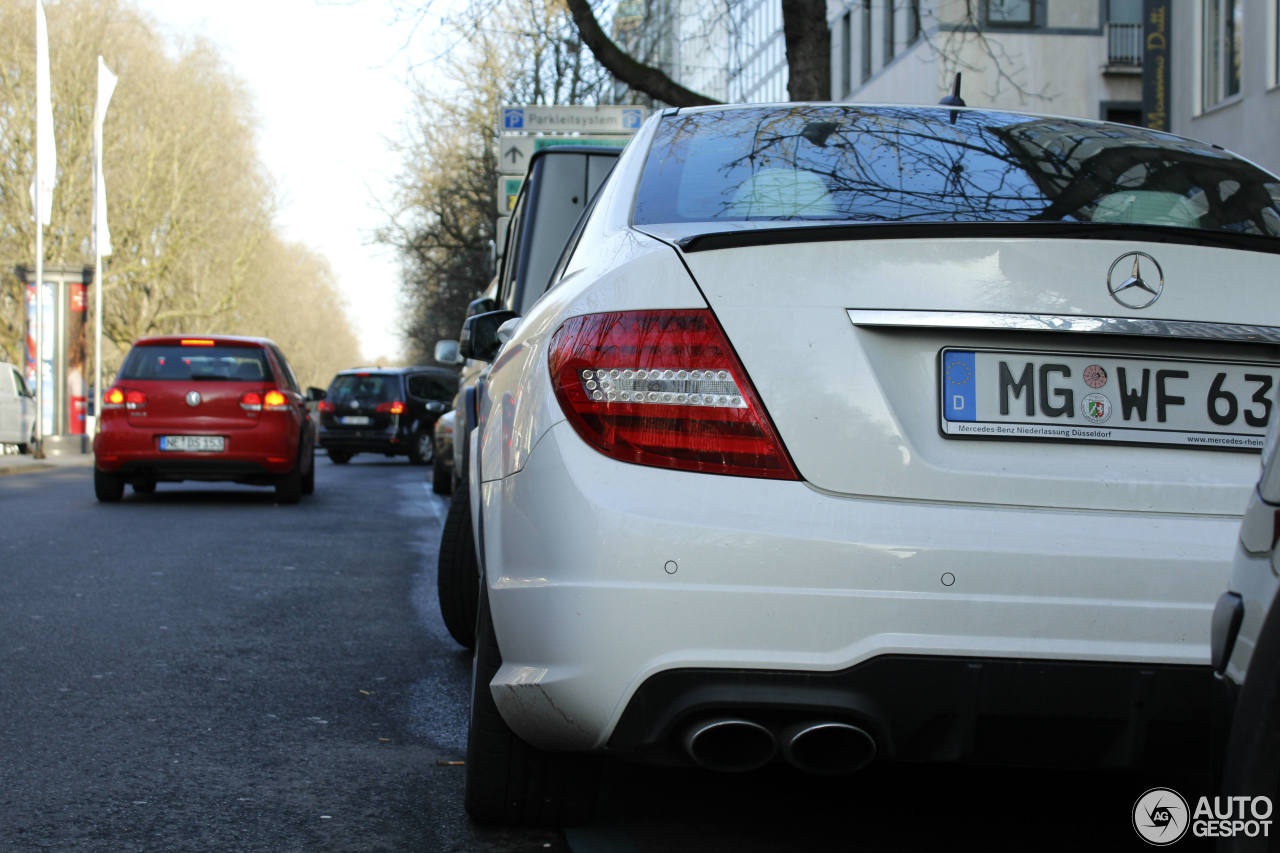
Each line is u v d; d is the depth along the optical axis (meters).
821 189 3.08
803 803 3.39
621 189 3.24
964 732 2.40
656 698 2.42
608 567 2.43
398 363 73.44
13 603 6.51
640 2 17.77
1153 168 3.33
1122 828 3.21
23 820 3.26
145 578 7.44
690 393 2.48
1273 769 1.79
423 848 3.05
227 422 12.83
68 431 27.98
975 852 3.04
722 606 2.40
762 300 2.51
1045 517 2.45
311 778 3.65
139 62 41.81
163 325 48.44
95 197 28.53
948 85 28.69
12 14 38.91
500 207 19.59
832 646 2.38
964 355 2.52
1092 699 2.39
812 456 2.45
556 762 3.04
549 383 2.63
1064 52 28.83
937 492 2.46
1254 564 1.92
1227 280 2.55
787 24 12.83
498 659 2.94
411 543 9.71
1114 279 2.52
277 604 6.66
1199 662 2.39
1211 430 2.54
